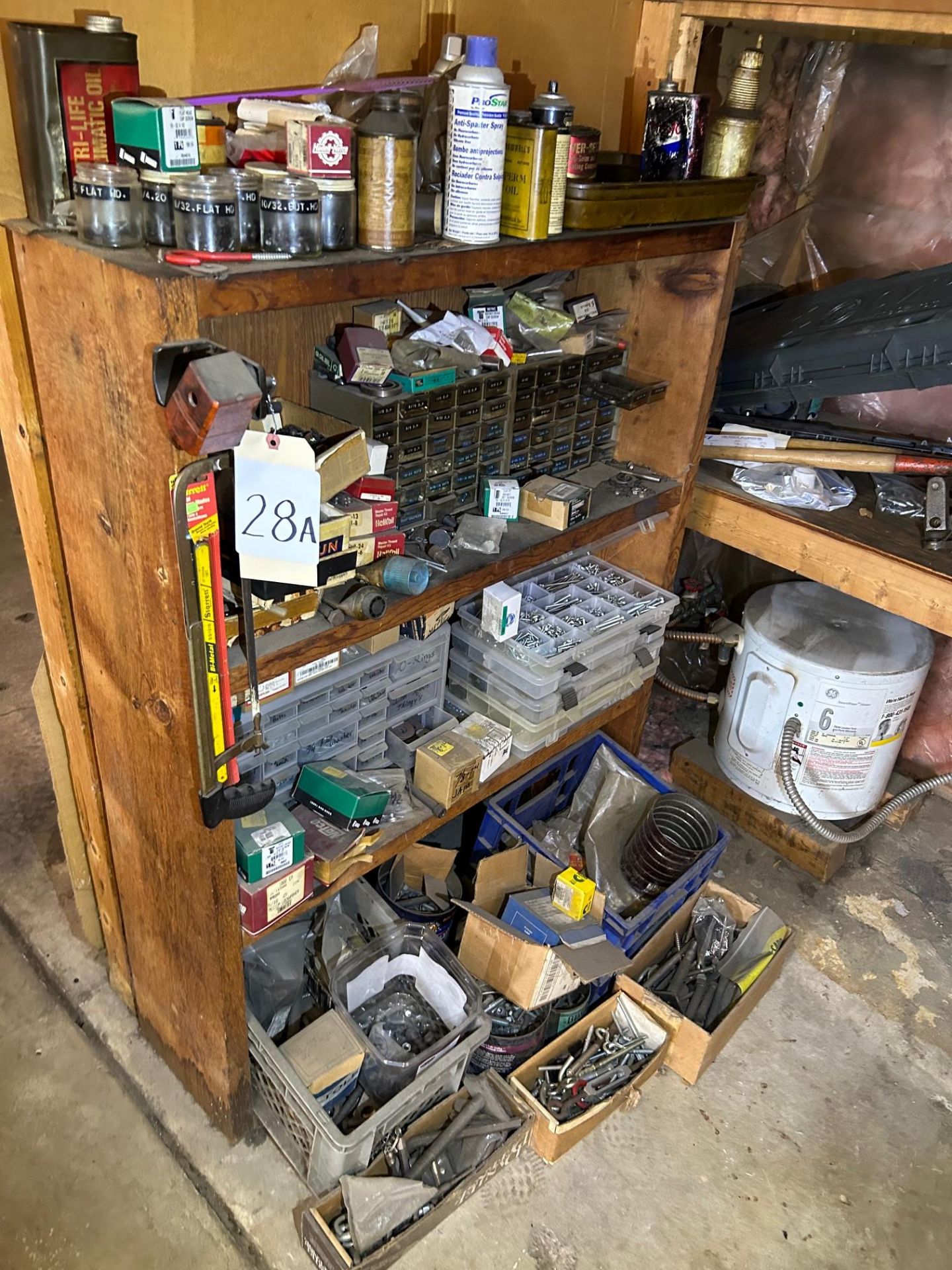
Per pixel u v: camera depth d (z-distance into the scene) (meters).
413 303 1.40
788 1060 1.65
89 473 1.00
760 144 2.11
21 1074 1.53
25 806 2.03
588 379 1.56
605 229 1.24
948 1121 1.58
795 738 1.93
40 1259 1.30
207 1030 1.33
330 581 1.15
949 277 1.72
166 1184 1.40
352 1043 1.34
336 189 0.94
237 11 1.05
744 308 2.11
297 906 1.30
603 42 1.49
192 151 0.86
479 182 1.05
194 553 0.91
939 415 2.08
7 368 1.05
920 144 2.00
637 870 1.76
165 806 1.16
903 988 1.80
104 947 1.71
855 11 1.32
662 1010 1.55
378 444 1.17
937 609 1.64
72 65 0.86
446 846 1.78
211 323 1.14
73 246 0.87
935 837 2.17
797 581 2.22
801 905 1.96
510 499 1.42
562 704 1.62
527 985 1.48
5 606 2.76
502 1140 1.42
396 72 1.25
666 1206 1.42
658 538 1.79
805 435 1.93
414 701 1.60
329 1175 1.33
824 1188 1.47
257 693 1.04
